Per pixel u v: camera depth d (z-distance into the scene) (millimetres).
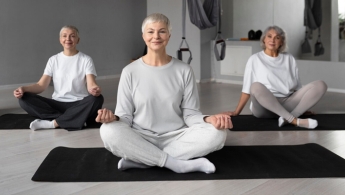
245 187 2627
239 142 3668
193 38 7461
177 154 2861
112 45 8344
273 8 7336
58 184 2707
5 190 2637
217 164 3043
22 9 7164
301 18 7125
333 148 3469
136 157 2801
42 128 4207
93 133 4023
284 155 3242
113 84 7438
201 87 6965
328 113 4895
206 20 6023
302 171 2871
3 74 7070
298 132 3986
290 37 7281
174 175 2809
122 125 2754
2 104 5676
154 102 2920
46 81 4461
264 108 4430
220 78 7574
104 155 3262
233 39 7523
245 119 4531
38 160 3229
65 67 4430
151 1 7910
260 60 4496
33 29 7324
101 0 8109
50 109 4352
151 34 2855
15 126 4316
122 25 8469
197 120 2879
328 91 6488
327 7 6863
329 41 6883
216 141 2799
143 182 2713
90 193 2562
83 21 7898
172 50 7719
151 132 2955
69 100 4430
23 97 4293
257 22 7496
